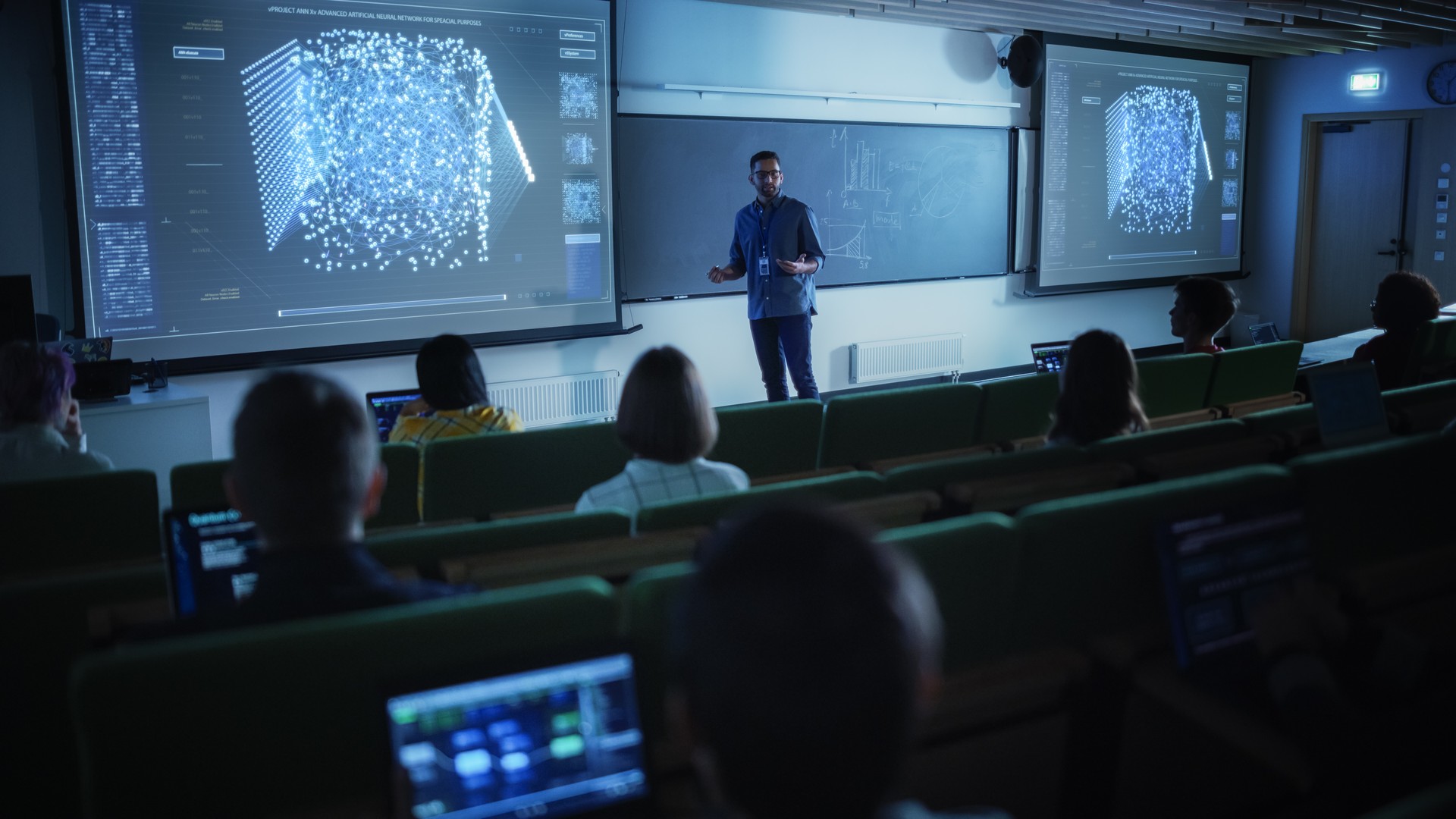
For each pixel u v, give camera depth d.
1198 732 1.86
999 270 8.57
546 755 1.18
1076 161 8.81
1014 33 8.30
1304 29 8.36
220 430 5.61
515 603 1.32
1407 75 9.43
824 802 0.59
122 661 1.16
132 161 5.07
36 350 2.93
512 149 6.16
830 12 7.11
